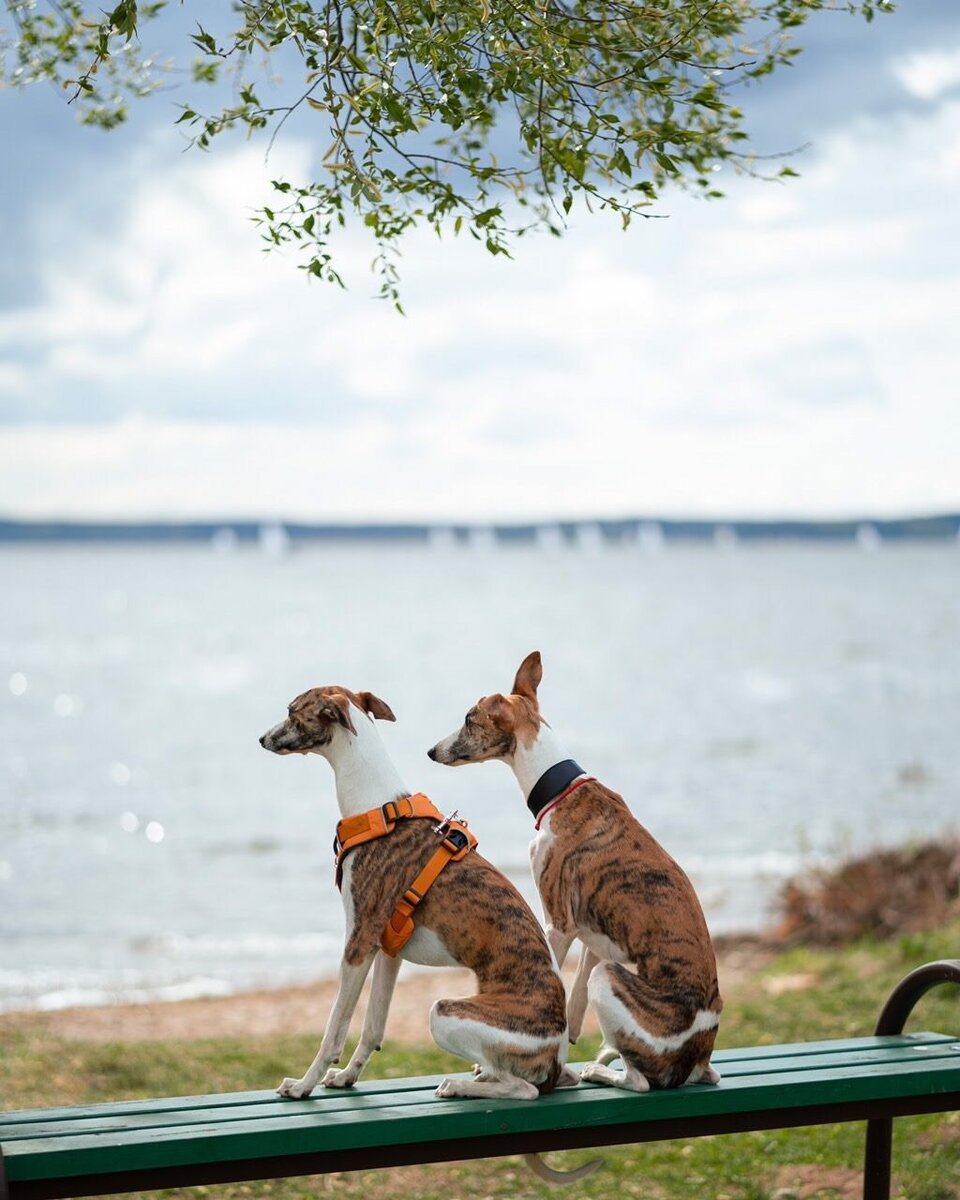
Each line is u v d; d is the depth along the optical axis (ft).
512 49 14.79
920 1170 19.72
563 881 14.47
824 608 308.60
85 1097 24.07
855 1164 20.47
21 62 17.69
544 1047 13.20
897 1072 14.24
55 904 51.47
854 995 31.01
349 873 13.84
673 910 13.87
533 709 15.29
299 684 153.07
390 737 105.60
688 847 60.64
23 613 291.58
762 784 81.20
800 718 117.19
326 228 17.17
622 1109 13.12
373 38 14.88
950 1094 14.57
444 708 125.90
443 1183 20.75
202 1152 11.82
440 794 76.38
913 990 15.85
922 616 279.08
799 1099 13.80
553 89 16.05
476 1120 12.63
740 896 49.55
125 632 236.63
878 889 39.93
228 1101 13.15
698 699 134.21
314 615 284.20
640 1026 13.26
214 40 15.08
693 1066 13.66
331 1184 20.62
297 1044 28.86
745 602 336.49
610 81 15.31
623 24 16.35
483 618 271.08
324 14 15.16
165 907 51.06
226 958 43.09
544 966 13.48
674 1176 20.71
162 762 97.19
